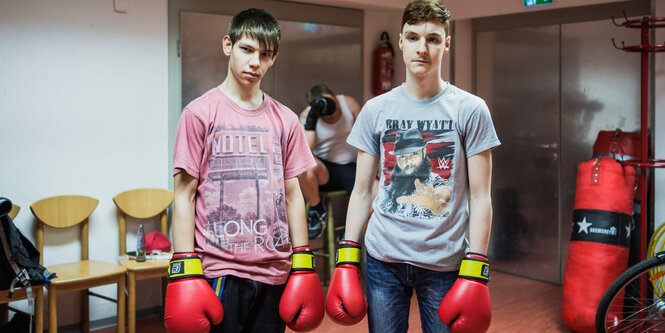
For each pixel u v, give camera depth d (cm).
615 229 339
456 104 186
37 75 332
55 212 336
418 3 182
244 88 188
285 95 435
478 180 185
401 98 194
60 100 340
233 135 184
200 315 170
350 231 203
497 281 459
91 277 306
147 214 368
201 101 184
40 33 332
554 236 448
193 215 182
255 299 188
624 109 403
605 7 409
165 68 379
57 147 341
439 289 191
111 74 357
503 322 364
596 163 354
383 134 196
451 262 190
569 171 436
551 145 445
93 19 349
